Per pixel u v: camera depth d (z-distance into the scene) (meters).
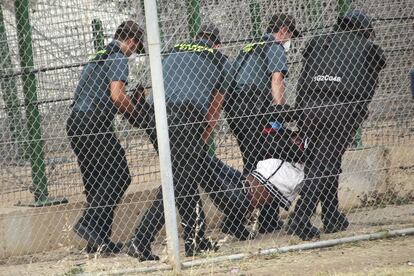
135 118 20.50
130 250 19.55
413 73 17.36
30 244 21.70
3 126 22.33
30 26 22.17
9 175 22.52
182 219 19.72
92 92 20.53
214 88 20.08
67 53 23.12
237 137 21.77
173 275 18.14
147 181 22.78
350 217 23.33
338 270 17.52
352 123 21.16
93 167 20.66
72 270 18.80
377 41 24.41
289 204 21.39
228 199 21.11
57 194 22.66
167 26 23.39
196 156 19.70
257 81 21.28
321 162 21.03
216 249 20.20
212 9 23.84
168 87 19.62
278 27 21.44
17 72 22.20
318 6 24.55
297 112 21.33
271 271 17.89
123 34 20.48
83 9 23.38
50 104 22.52
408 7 24.33
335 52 21.11
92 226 20.59
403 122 24.80
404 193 25.02
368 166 24.75
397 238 20.36
